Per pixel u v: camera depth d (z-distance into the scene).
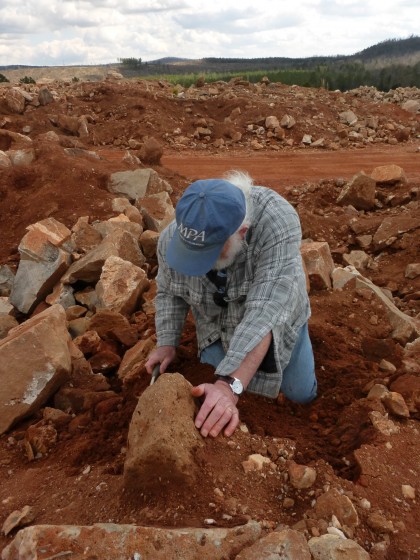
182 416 2.57
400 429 3.00
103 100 18.06
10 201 7.75
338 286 5.16
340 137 17.03
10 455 3.33
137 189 8.07
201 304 3.05
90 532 2.17
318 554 2.16
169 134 16.75
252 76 46.38
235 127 17.27
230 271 2.84
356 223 7.55
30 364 3.63
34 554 2.10
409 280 6.21
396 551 2.34
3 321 5.30
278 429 3.06
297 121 17.48
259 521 2.37
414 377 3.53
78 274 5.77
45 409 3.58
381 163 14.04
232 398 2.65
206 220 2.44
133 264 5.78
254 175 12.90
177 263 2.57
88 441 3.15
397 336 4.50
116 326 4.73
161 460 2.46
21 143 10.10
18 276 5.94
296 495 2.55
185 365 3.60
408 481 2.68
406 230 6.98
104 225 6.58
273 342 2.75
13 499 2.79
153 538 2.15
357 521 2.41
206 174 13.20
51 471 3.00
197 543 2.16
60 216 7.30
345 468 2.76
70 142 10.71
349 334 4.44
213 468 2.55
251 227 2.73
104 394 3.67
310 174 12.96
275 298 2.69
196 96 19.67
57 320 3.93
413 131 17.94
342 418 3.17
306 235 7.46
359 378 3.67
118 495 2.59
